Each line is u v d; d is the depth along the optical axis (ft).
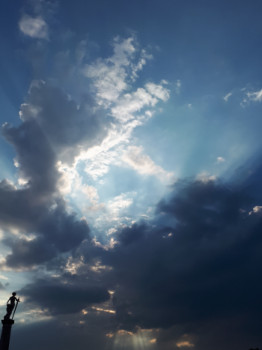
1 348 97.76
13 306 108.17
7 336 100.99
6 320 103.09
